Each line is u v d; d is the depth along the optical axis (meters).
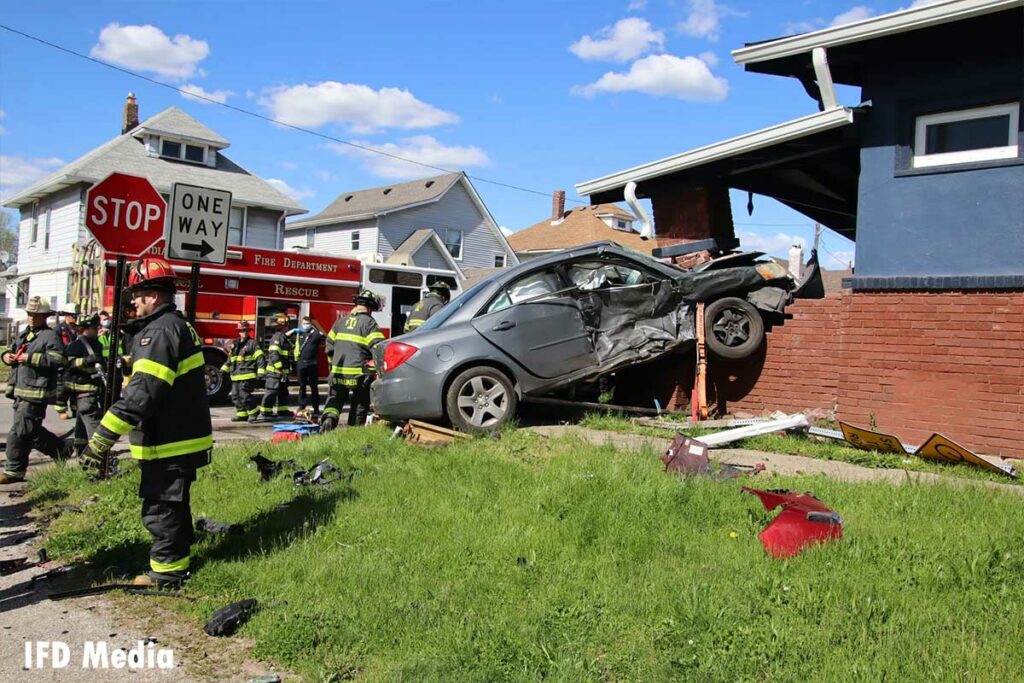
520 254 45.56
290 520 5.47
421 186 40.47
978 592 3.84
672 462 6.14
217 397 14.97
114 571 4.98
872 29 7.65
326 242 40.22
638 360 8.34
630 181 10.24
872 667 3.23
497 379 7.96
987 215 7.21
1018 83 7.09
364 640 3.80
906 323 7.50
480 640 3.66
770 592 3.95
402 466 6.60
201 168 29.78
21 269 31.36
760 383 8.63
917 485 5.55
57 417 13.07
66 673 3.70
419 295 18.72
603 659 3.51
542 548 4.70
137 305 4.79
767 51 8.52
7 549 5.62
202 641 4.04
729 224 10.32
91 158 27.56
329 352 10.06
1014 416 6.86
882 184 7.83
